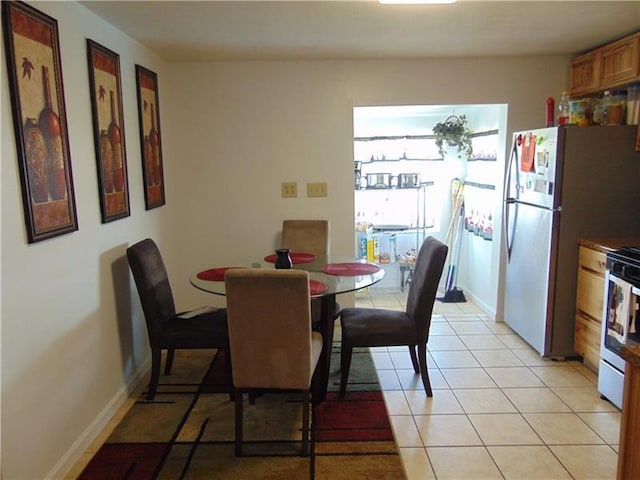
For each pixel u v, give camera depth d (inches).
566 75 150.0
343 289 102.3
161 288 115.6
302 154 155.6
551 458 89.9
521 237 142.7
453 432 98.6
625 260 101.5
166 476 85.4
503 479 84.2
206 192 157.3
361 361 134.6
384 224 205.3
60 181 84.0
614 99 130.8
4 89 69.6
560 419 103.0
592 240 121.1
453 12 102.4
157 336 110.8
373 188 201.6
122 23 107.0
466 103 151.6
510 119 152.5
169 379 123.5
